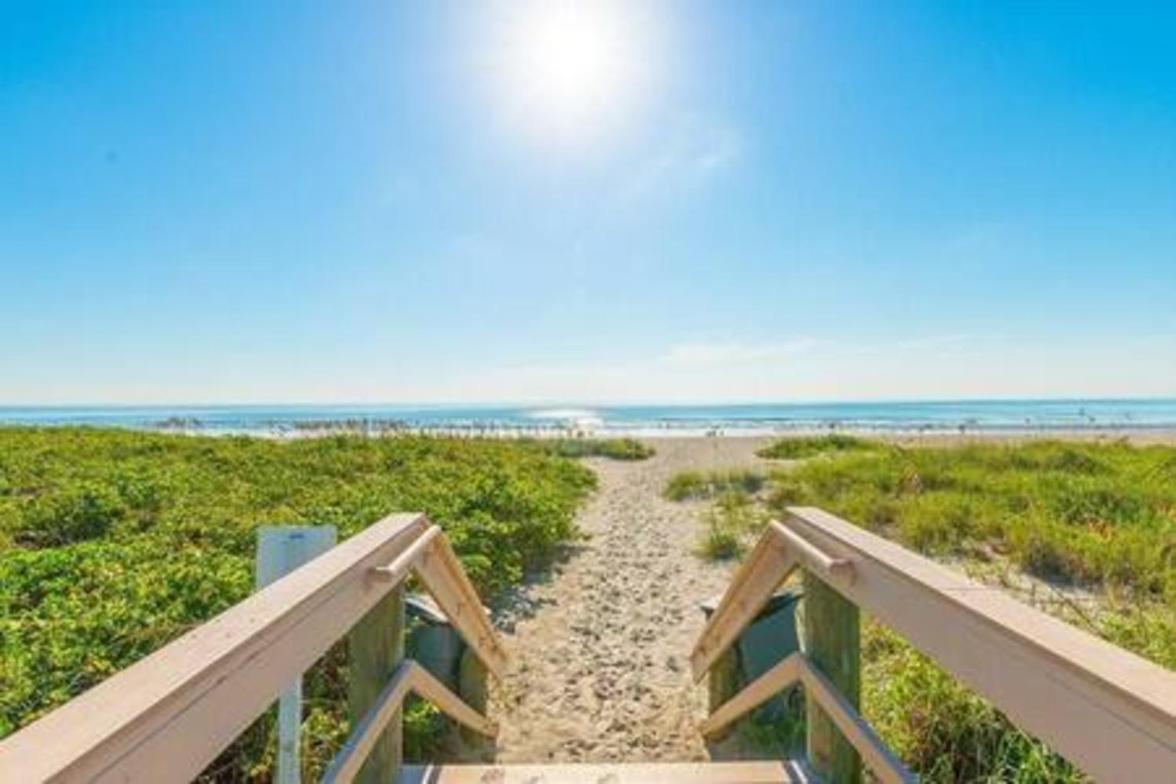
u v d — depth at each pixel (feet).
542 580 25.57
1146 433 132.77
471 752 13.55
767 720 13.48
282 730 7.61
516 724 14.85
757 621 13.50
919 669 12.35
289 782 7.55
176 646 4.20
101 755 3.07
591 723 14.92
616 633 20.27
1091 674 3.59
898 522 31.14
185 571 15.34
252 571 16.08
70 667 11.08
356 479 35.42
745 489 45.93
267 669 4.71
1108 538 24.63
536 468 49.85
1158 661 12.49
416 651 13.41
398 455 44.04
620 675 17.34
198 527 22.34
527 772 9.70
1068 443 59.67
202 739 3.88
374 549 7.15
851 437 92.32
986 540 27.86
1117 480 36.19
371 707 7.45
